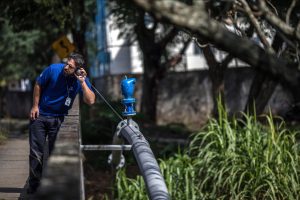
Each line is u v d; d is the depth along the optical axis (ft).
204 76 87.20
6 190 24.97
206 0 23.31
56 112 24.27
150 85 82.12
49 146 24.44
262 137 32.60
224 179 30.89
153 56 80.12
